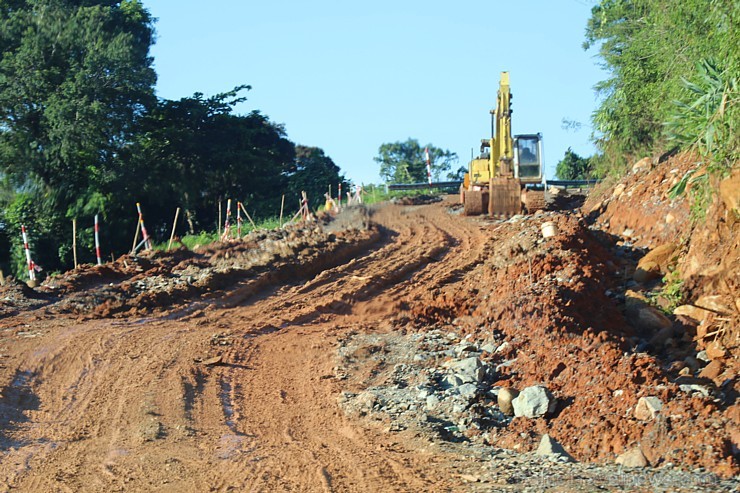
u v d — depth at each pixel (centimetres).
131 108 5278
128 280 2206
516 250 2208
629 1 2294
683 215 2217
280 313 1983
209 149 5644
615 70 2944
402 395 1361
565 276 1858
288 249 2514
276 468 995
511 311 1695
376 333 1820
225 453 1066
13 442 1117
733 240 1550
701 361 1375
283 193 6053
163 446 1098
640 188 2538
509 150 3794
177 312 1942
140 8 6244
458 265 2455
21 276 4744
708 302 1497
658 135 2892
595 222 2723
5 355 1535
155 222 5553
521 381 1375
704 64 1445
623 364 1260
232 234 3572
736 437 1004
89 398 1328
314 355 1647
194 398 1345
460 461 1027
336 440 1143
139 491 921
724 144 1448
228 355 1614
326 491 902
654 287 1848
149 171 5297
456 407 1262
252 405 1330
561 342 1488
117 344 1636
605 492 861
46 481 959
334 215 3444
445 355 1580
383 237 3038
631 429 1059
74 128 4753
